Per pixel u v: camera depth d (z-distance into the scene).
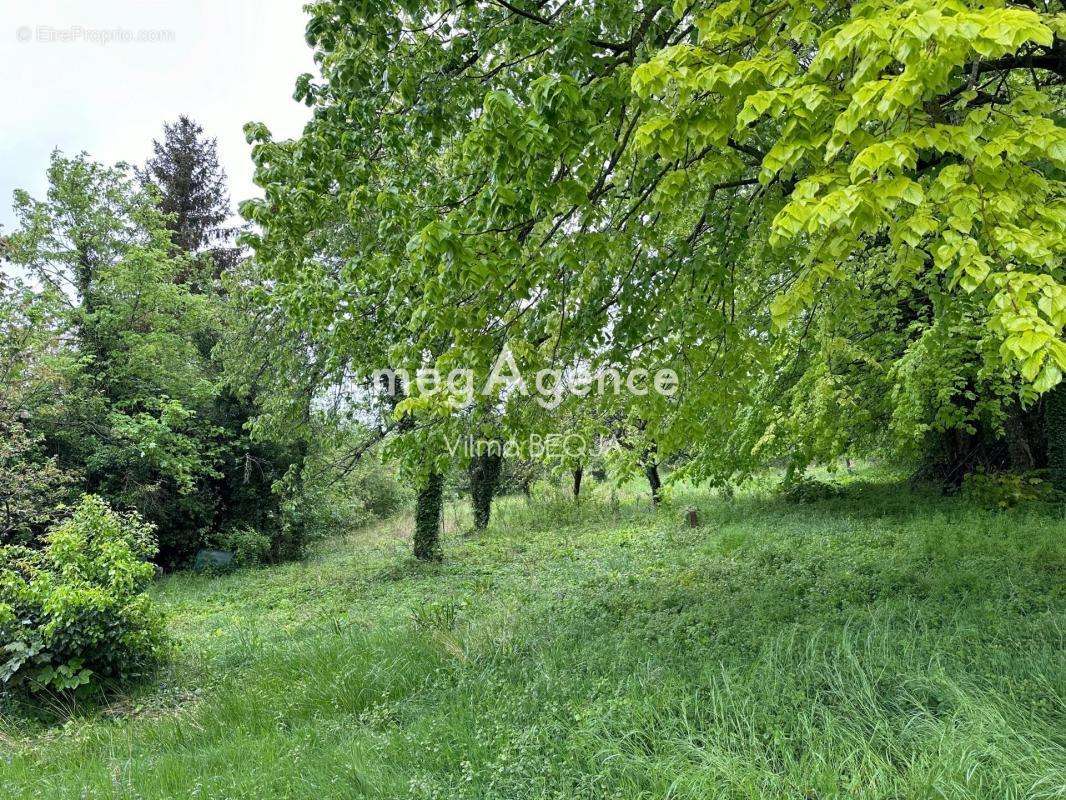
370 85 4.38
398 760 3.76
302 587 11.66
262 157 4.58
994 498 8.97
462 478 19.25
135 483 14.55
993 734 2.98
